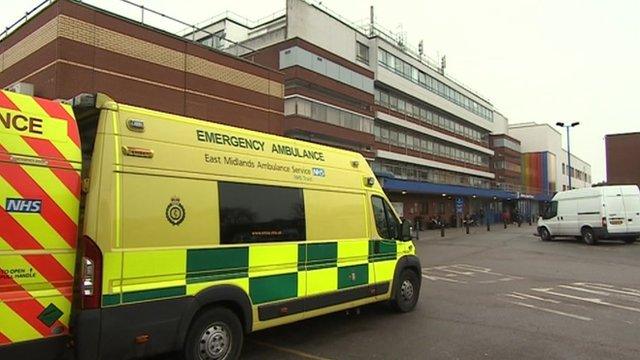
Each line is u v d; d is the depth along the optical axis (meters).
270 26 42.75
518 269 14.79
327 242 6.79
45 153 4.27
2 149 4.04
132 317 4.54
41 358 4.18
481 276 13.27
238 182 5.65
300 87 36.78
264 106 25.77
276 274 5.98
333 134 39.31
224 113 23.77
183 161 5.10
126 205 4.57
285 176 6.30
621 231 22.88
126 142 4.67
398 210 45.16
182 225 5.00
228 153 5.61
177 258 4.92
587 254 19.23
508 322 7.70
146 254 4.67
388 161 49.88
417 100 54.19
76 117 4.94
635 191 23.22
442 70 60.75
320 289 6.61
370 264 7.55
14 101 4.17
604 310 8.66
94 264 4.33
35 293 4.16
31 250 4.14
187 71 22.34
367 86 44.03
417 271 8.67
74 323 4.32
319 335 6.88
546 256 18.72
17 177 4.09
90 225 4.35
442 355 5.97
